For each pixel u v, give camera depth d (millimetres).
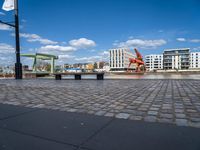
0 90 8711
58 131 3076
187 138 2707
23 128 3246
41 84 11766
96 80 15227
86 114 4133
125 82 12727
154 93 7141
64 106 5000
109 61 141500
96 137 2805
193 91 7578
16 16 17375
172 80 14016
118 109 4570
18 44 17938
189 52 123625
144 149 2391
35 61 48094
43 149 2439
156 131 3008
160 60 143375
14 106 5051
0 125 3422
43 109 4672
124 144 2543
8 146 2543
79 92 7660
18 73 18281
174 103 5184
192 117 3787
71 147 2484
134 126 3266
